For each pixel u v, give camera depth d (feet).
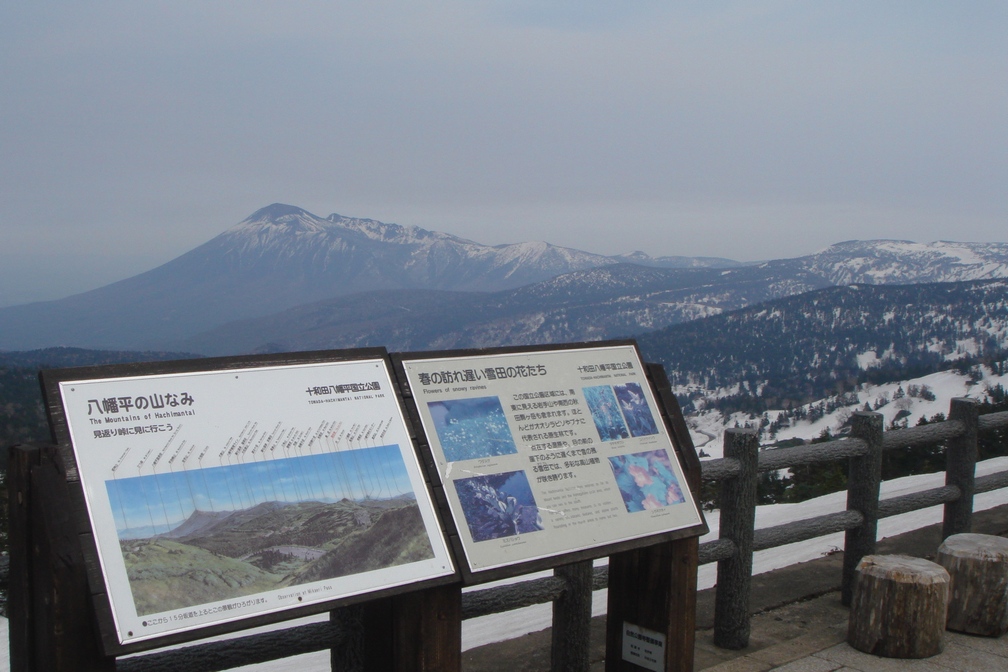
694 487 9.20
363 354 7.43
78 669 5.59
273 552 6.28
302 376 7.00
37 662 5.69
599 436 8.67
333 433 6.93
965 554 12.18
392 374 7.52
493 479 7.71
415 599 7.10
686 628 9.24
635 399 9.20
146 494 5.92
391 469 7.11
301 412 6.86
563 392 8.66
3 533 18.78
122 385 6.12
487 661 11.60
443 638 7.23
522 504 7.79
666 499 8.86
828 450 12.76
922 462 53.01
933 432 15.52
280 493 6.47
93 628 5.64
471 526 7.37
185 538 5.96
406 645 7.10
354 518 6.74
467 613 9.03
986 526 19.38
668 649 9.16
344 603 6.42
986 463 30.99
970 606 12.09
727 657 11.40
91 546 5.61
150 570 5.75
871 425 13.43
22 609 5.78
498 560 7.39
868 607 11.38
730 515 11.50
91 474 5.78
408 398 7.52
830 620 13.08
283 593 6.19
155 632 5.61
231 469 6.32
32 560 5.68
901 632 11.15
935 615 11.23
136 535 5.79
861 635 11.44
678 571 9.09
